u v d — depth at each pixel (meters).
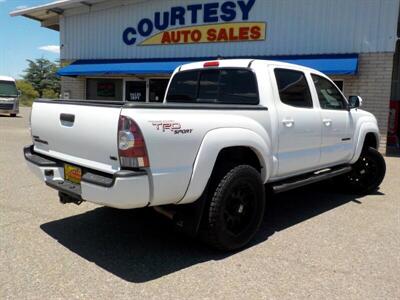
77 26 17.30
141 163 3.41
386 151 12.70
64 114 4.03
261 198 4.42
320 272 3.75
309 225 5.16
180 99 5.64
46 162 4.34
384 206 6.16
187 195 3.80
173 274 3.67
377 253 4.22
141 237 4.59
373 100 11.74
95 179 3.58
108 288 3.37
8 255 3.96
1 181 7.04
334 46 12.07
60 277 3.54
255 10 13.17
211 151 3.88
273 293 3.34
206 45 14.27
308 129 5.26
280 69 5.04
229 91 5.04
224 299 3.23
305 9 12.37
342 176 6.99
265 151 4.49
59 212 5.40
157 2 15.12
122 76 16.19
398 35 15.13
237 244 4.21
